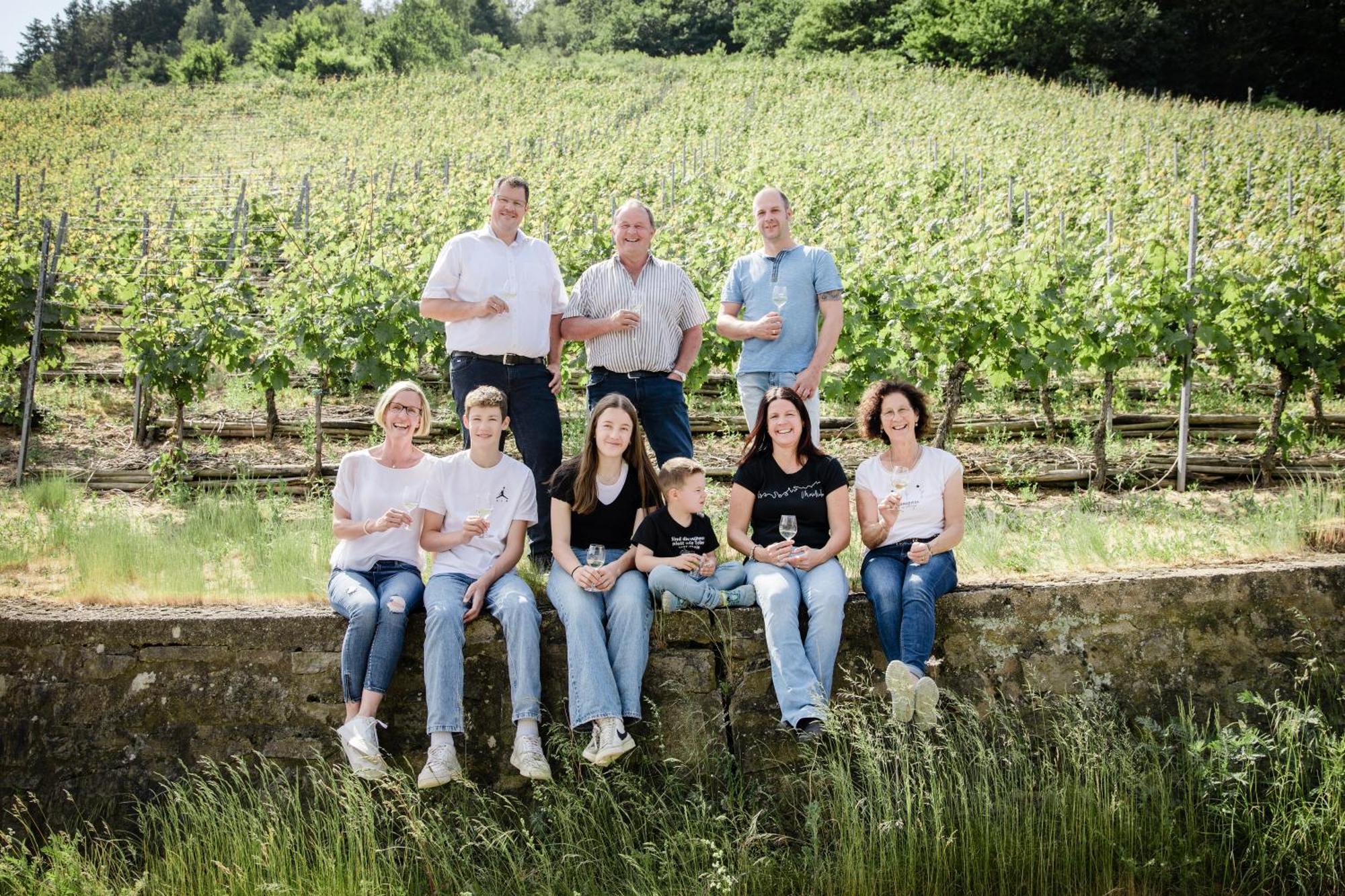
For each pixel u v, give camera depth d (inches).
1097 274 307.3
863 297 308.3
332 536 216.1
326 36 2524.6
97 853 155.3
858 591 177.6
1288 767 161.8
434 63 2460.6
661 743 165.6
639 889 147.3
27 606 171.5
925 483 175.3
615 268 199.8
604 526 171.9
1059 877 154.4
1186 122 1070.4
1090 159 745.6
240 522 234.2
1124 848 155.8
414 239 449.1
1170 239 378.0
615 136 1077.8
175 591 180.4
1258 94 1654.8
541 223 488.1
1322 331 279.3
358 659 154.9
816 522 173.5
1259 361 312.0
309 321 296.2
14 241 427.2
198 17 3641.7
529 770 148.3
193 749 162.6
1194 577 179.9
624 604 160.4
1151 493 275.6
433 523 169.6
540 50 3238.2
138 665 163.8
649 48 2536.9
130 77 3319.4
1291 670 179.6
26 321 319.3
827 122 1104.8
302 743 162.6
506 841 156.6
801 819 163.5
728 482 285.1
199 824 151.9
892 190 604.7
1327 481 278.2
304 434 308.8
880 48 1894.7
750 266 207.3
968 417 327.9
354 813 152.9
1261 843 157.3
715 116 1209.4
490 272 193.0
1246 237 362.9
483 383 194.2
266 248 494.3
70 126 1429.6
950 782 157.1
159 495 272.8
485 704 163.9
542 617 166.9
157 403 325.4
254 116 1487.5
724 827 157.3
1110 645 175.9
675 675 166.7
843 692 165.3
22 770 161.0
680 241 436.5
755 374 203.2
